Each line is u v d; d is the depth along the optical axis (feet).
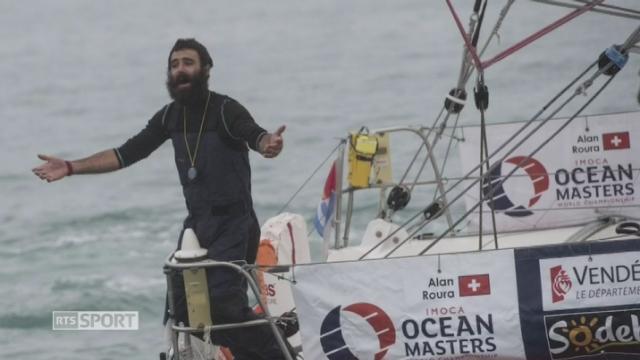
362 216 198.18
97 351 146.20
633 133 105.81
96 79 499.10
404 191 112.68
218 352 80.53
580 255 68.85
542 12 513.04
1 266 197.16
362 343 70.59
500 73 365.81
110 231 219.82
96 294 176.45
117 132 360.28
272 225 96.68
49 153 327.88
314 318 70.85
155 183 260.42
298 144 292.20
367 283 70.38
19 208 244.22
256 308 96.27
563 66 370.73
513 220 108.58
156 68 531.91
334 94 384.68
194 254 72.08
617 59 79.05
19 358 146.72
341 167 113.60
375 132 113.80
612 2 222.89
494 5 548.72
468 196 111.24
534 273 69.21
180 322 75.46
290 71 461.78
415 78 404.98
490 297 69.46
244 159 75.25
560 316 68.95
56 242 213.66
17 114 407.64
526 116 296.30
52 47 652.48
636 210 105.81
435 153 244.01
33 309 170.30
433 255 69.82
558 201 107.45
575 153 106.93
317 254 173.88
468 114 304.50
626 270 68.54
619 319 68.69
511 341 69.41
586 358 69.56
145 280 184.34
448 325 69.87
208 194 74.43
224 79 453.17
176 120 75.77
